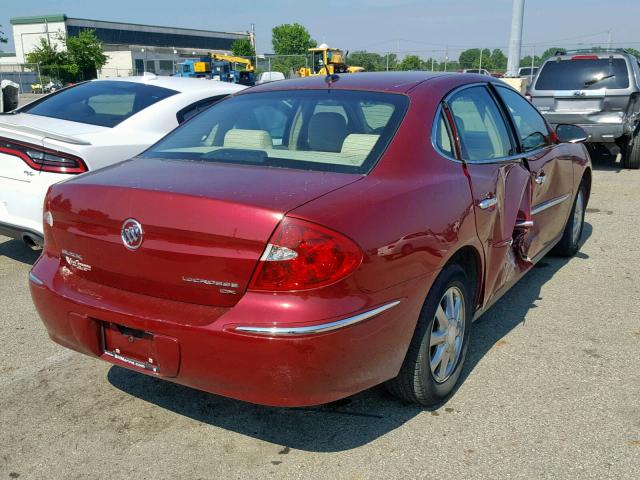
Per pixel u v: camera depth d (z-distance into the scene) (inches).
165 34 3609.7
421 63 1389.0
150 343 102.5
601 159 484.1
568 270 209.8
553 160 180.7
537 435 113.7
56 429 116.7
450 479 101.9
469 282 131.1
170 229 96.9
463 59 1354.6
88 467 105.7
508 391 129.4
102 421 119.3
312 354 90.7
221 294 95.3
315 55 1347.2
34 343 153.6
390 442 111.9
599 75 402.3
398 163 112.9
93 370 139.9
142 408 124.0
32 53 2186.3
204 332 93.7
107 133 202.7
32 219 183.9
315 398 94.8
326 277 91.3
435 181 115.8
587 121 405.4
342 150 116.9
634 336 156.9
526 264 159.3
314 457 107.9
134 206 101.0
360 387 100.3
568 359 144.1
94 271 108.5
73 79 2209.6
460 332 126.7
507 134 156.9
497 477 102.3
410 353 112.1
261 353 90.9
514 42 714.2
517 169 149.3
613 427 116.0
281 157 118.1
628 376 135.8
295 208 92.8
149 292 102.5
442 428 116.1
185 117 227.5
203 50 3553.2
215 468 105.2
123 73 2696.9
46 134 177.6
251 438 113.7
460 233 116.6
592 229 266.2
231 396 96.8
